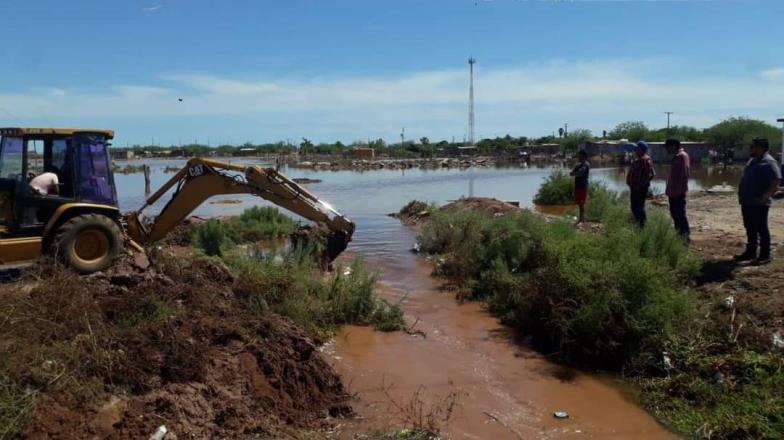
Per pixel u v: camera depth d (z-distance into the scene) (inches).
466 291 411.2
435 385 272.8
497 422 239.1
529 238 424.8
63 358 211.3
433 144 4503.0
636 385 275.3
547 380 281.1
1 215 353.1
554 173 982.4
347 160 3157.0
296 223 682.2
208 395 223.3
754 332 275.1
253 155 4104.3
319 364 262.7
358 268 388.5
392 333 341.1
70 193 366.0
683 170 424.2
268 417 225.3
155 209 965.8
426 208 812.0
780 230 499.5
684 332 287.9
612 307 299.4
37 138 360.8
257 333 266.5
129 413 201.9
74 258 346.3
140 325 247.8
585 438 228.1
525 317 343.9
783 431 216.7
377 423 234.7
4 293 246.7
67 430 187.9
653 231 388.5
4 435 177.0
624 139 3376.0
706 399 246.7
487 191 1320.1
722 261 384.5
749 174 374.3
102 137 378.6
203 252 463.2
